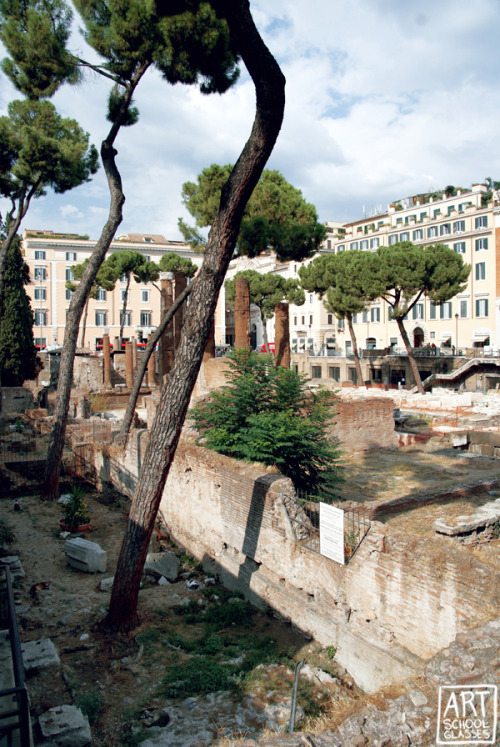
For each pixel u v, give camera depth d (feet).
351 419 72.02
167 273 157.17
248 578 35.83
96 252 58.54
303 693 25.20
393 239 208.03
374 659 25.89
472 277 173.58
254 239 73.87
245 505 36.45
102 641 29.84
